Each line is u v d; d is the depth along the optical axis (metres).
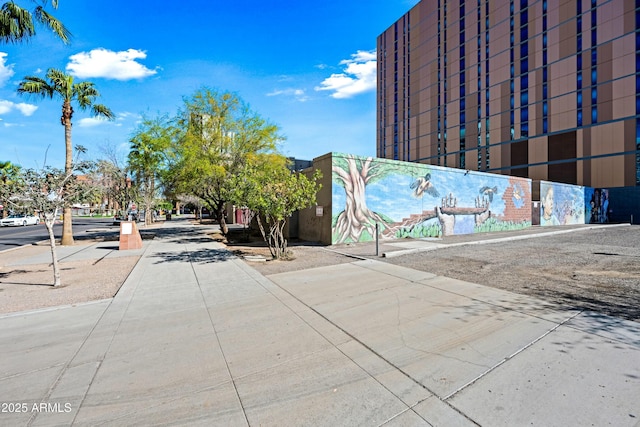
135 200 26.52
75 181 8.17
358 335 4.27
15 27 8.80
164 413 2.69
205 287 6.90
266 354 3.75
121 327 4.66
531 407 2.65
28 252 13.38
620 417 2.50
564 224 29.14
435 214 17.36
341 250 12.15
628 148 32.03
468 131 48.38
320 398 2.87
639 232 20.88
